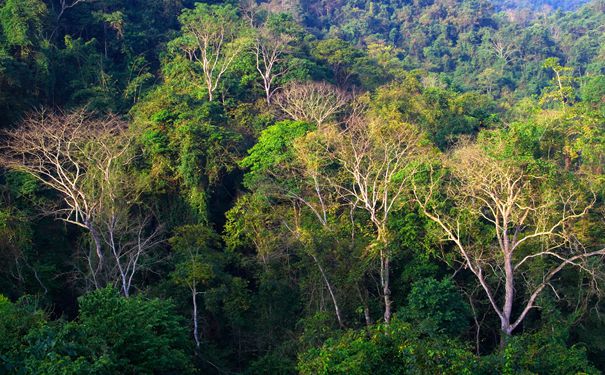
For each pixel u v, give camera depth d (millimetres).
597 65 93000
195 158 35156
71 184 28516
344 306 27422
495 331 29547
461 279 30266
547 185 28203
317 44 62625
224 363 27609
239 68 49750
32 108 40031
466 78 98750
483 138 37281
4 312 17922
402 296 29047
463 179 29766
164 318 21281
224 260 30781
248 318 29141
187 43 51969
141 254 31047
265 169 34562
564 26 124875
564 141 39875
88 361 16750
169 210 36094
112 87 46719
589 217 28594
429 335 20031
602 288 26906
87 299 18875
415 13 120625
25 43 42312
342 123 45781
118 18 51562
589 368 19984
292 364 24938
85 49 48312
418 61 104062
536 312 29562
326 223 30016
